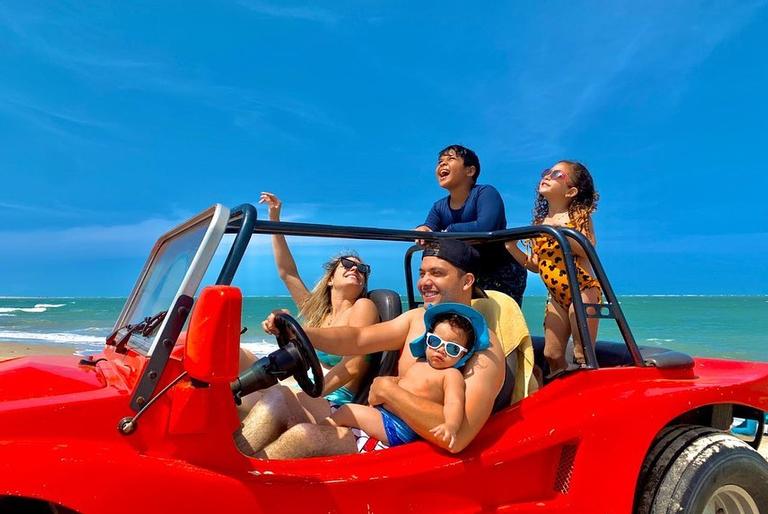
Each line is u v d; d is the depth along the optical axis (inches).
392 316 149.8
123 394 89.4
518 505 109.9
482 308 129.5
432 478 102.7
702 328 1111.6
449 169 186.9
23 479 78.3
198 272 94.6
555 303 157.2
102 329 1122.0
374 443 112.3
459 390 107.2
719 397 128.9
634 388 125.6
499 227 182.2
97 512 80.7
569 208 163.5
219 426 90.5
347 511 96.6
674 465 123.6
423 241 137.6
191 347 82.4
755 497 130.4
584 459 113.3
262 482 92.0
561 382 120.4
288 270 174.2
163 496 84.6
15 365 110.6
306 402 125.5
